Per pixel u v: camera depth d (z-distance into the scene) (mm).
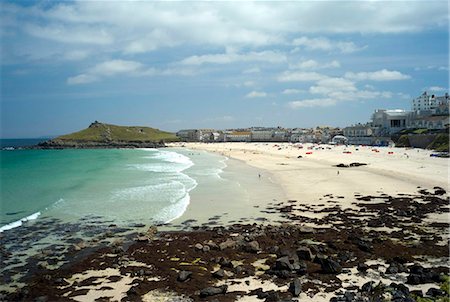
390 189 39125
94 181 49719
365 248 20484
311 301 15086
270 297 15266
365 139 142750
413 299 14430
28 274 18703
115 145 188500
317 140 193250
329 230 24766
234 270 18234
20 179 53125
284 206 32500
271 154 104562
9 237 24812
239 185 44406
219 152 124562
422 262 18844
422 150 99062
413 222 26406
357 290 15812
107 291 16547
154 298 15727
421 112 143875
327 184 43406
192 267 18781
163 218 29188
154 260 19969
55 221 28734
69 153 135375
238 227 26156
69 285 17281
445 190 37938
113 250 21484
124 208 32656
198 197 36969
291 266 17969
